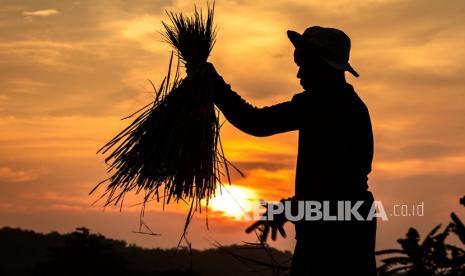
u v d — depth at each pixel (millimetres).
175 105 5117
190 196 4980
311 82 4621
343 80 4633
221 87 4965
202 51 5129
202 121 4988
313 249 4270
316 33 4637
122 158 5152
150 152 5082
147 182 5062
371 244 4355
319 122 4461
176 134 5012
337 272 4246
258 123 4629
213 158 4969
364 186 4461
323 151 4418
